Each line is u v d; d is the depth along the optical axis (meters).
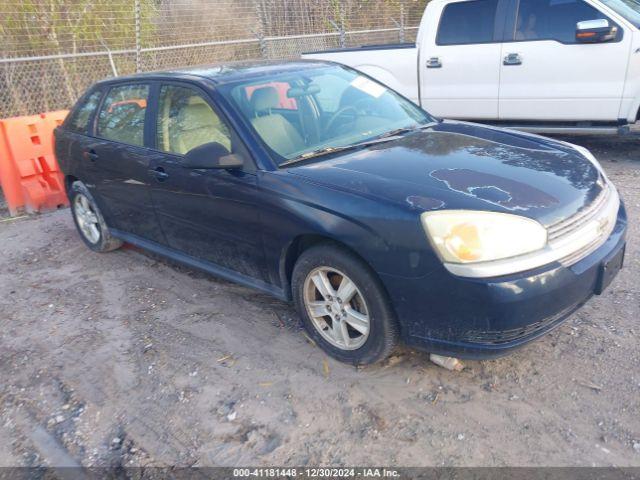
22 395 3.48
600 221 3.05
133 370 3.59
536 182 3.12
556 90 6.85
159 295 4.56
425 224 2.77
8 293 4.91
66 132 5.35
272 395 3.21
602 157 7.26
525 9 6.89
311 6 12.82
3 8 9.00
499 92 7.23
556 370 3.19
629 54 6.32
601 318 3.64
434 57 7.57
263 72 4.21
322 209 3.11
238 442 2.91
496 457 2.65
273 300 4.27
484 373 3.22
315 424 2.97
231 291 4.49
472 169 3.27
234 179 3.56
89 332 4.11
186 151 3.99
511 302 2.65
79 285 4.91
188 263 4.37
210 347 3.74
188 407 3.20
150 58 10.65
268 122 3.73
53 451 3.00
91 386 3.49
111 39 10.12
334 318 3.31
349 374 3.32
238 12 11.61
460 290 2.71
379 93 4.56
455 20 7.40
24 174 6.92
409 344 3.02
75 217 5.66
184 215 4.07
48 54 9.45
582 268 2.84
